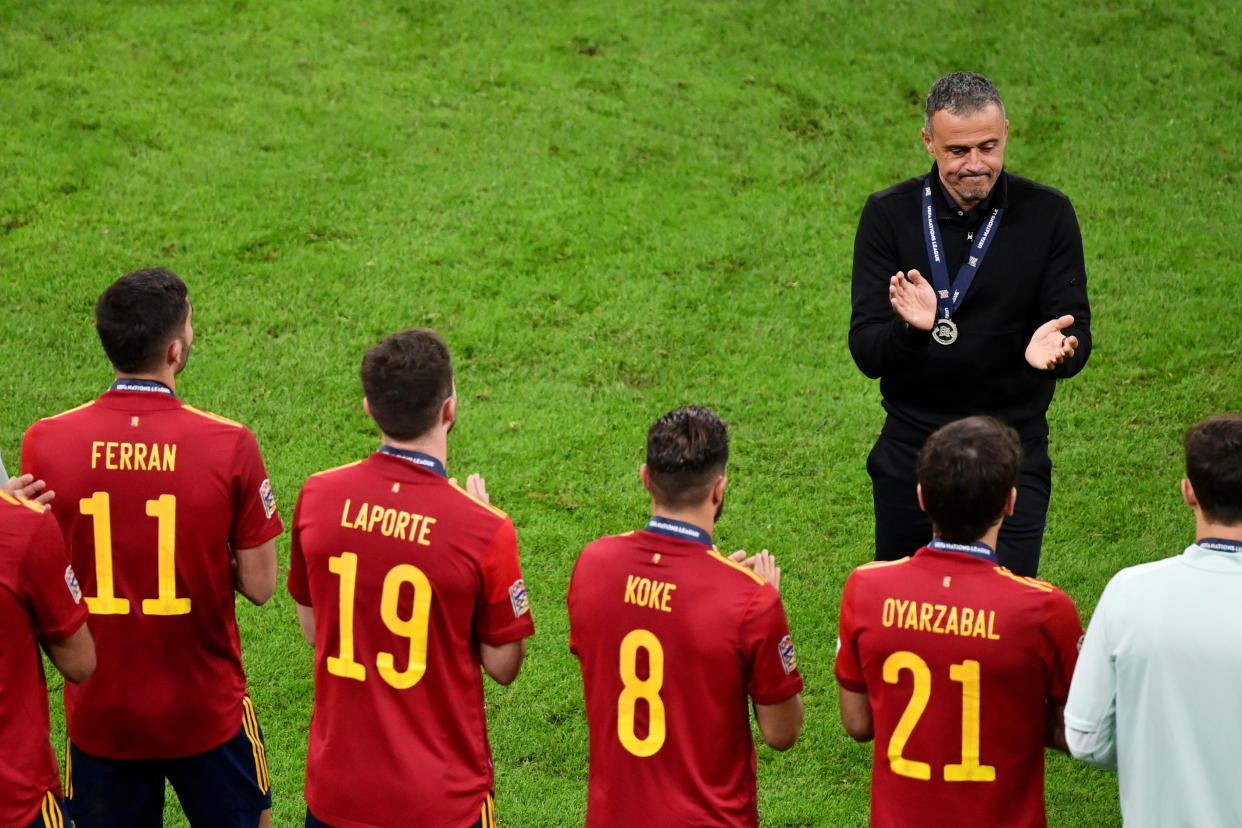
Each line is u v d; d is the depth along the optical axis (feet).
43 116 115.34
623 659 39.17
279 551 73.92
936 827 38.09
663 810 38.91
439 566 39.68
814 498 78.95
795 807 56.18
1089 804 56.34
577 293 98.73
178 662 44.98
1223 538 35.24
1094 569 72.23
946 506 37.65
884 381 55.52
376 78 125.18
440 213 107.34
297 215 105.91
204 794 46.88
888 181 113.60
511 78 126.11
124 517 43.68
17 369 87.45
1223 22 134.62
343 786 40.81
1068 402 87.45
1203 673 34.14
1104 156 116.26
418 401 39.91
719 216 108.58
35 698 39.96
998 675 37.04
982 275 52.54
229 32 130.41
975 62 129.70
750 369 91.25
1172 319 95.25
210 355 90.22
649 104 123.03
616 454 82.53
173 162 111.14
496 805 56.29
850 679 40.04
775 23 135.74
